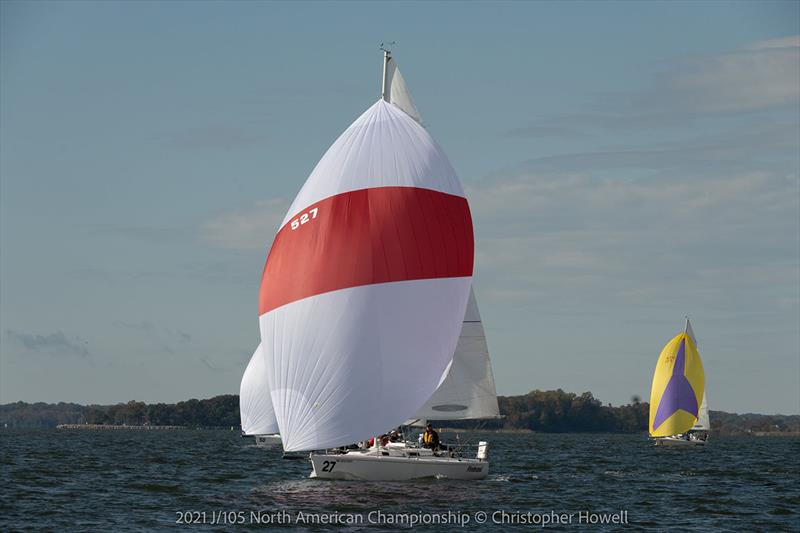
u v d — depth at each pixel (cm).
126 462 12875
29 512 6775
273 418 16338
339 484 7788
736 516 7156
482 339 8112
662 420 18725
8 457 13800
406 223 7544
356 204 7544
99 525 6209
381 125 7862
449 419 8062
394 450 7925
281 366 7506
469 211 7906
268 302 7644
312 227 7562
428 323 7525
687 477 10950
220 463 12862
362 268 7419
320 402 7338
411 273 7500
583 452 18725
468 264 7819
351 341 7344
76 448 18538
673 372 18612
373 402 7344
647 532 6334
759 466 13762
